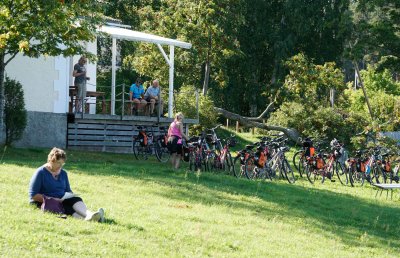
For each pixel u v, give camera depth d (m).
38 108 27.81
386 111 59.62
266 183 23.23
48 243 10.56
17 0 22.20
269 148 25.97
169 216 14.70
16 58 27.58
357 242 16.14
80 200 12.81
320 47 63.19
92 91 31.08
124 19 57.81
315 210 19.92
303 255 13.18
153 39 29.98
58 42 23.73
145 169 22.58
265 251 12.80
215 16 45.50
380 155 30.53
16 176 16.91
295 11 59.53
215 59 46.47
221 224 14.98
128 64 52.00
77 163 22.52
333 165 28.41
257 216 17.05
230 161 25.55
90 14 24.41
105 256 10.40
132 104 29.92
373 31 52.16
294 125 45.31
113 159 25.88
